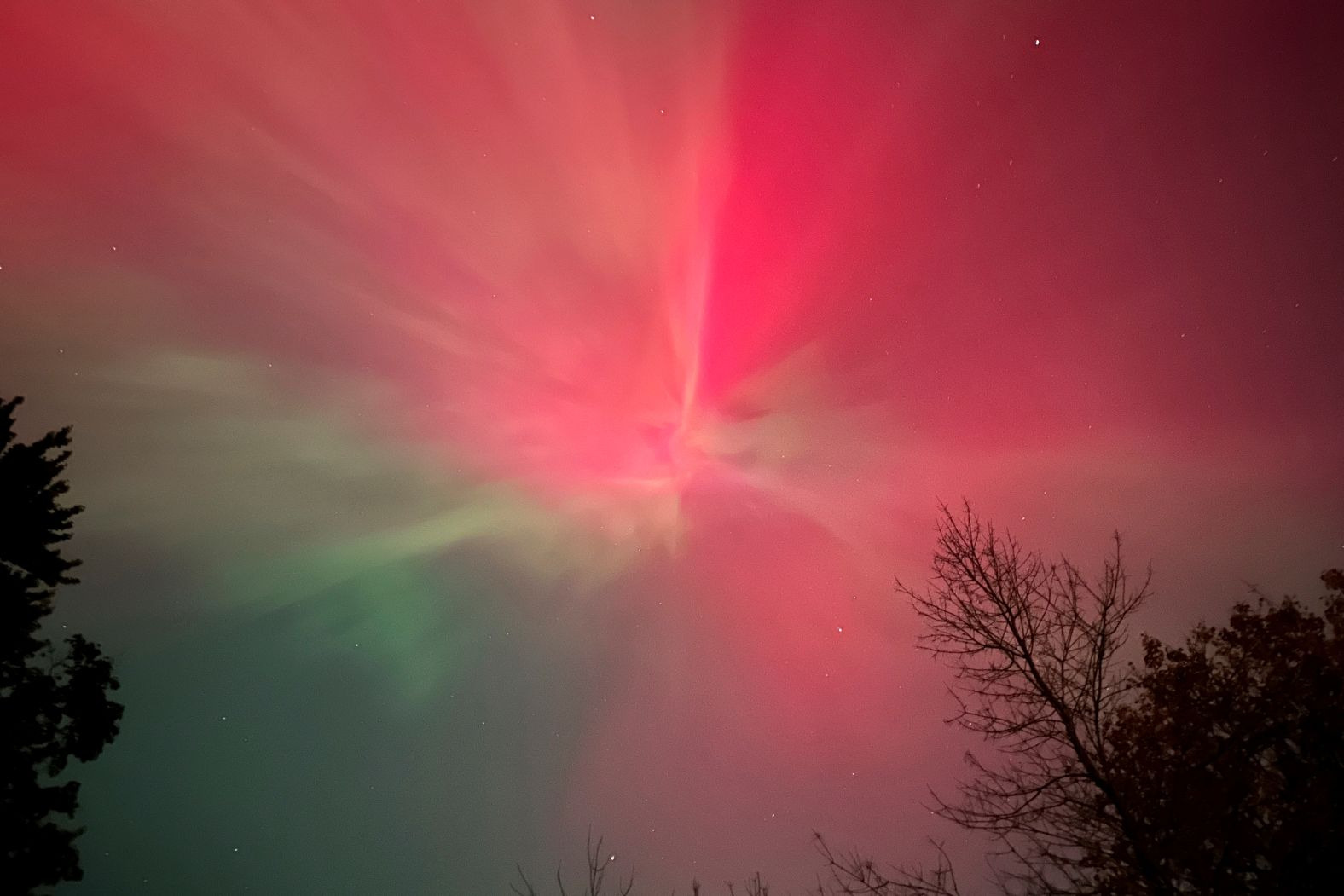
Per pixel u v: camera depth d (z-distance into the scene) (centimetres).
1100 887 927
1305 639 1008
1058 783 977
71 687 1110
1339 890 852
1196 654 1053
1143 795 954
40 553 1138
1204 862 898
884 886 1026
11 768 1028
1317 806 904
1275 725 959
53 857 1008
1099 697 1003
